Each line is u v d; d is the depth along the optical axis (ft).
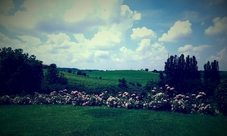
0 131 42.57
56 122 50.03
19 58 86.17
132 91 86.22
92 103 75.00
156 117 56.90
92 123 49.52
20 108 66.39
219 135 42.60
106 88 94.22
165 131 44.32
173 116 58.39
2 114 57.31
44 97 77.66
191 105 65.67
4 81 82.89
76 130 43.91
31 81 86.63
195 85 87.35
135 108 69.82
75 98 77.51
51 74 103.19
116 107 71.77
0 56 88.33
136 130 44.60
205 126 48.65
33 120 51.57
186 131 44.60
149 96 74.84
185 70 100.83
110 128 45.68
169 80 95.14
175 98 72.08
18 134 40.81
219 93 60.13
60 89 91.61
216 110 61.62
